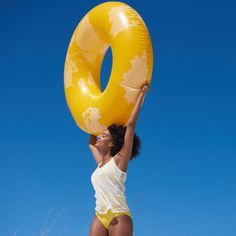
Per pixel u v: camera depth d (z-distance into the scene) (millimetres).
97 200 4188
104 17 5020
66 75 5629
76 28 5633
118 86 4609
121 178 4086
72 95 5457
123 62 4570
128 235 4023
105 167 4141
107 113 4773
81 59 5539
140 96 4445
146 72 4578
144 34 4625
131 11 4836
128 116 4699
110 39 4883
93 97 5164
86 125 5129
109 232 4070
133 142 4465
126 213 4066
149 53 4594
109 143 4309
